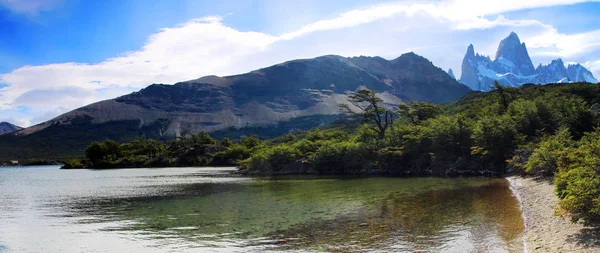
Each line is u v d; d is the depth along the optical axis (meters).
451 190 49.84
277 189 61.00
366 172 92.94
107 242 27.80
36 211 43.31
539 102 79.56
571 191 24.53
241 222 33.12
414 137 86.12
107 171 150.75
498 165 73.69
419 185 58.25
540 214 29.84
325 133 142.38
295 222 32.22
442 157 82.25
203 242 26.55
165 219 35.94
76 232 31.48
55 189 71.56
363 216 33.66
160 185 75.88
